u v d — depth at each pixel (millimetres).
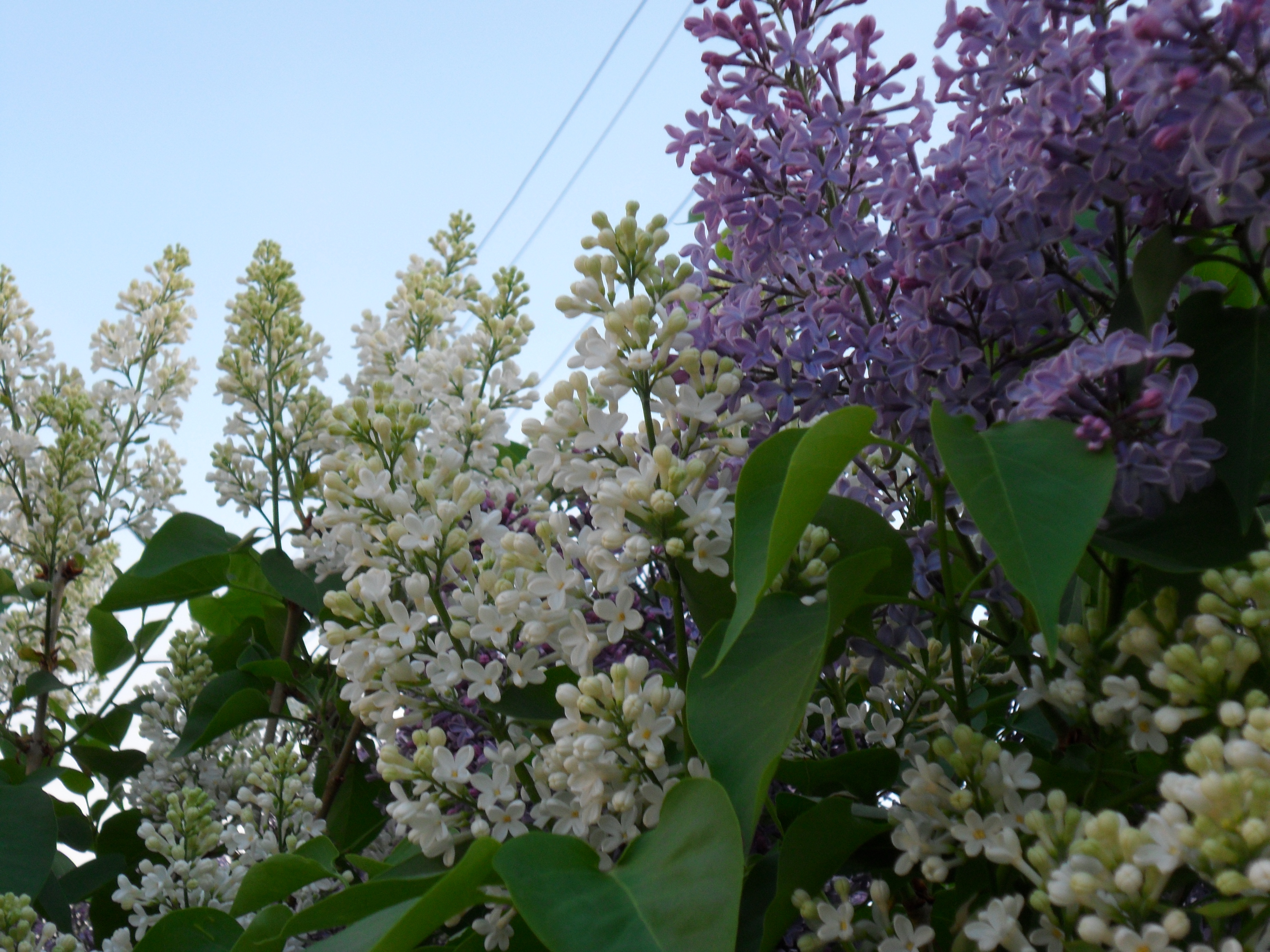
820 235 1884
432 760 1818
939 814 1552
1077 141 1491
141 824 3268
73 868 3303
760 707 1571
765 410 1956
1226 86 1299
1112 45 1367
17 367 4504
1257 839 1079
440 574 1961
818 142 1916
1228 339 1524
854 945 1630
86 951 3016
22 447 4074
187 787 3219
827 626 1562
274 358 3732
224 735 3602
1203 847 1115
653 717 1653
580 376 1830
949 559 1927
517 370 3549
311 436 3598
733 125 1957
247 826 2939
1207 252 1562
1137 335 1514
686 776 1705
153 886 2760
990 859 1454
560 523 1830
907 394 1770
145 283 4805
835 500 1855
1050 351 1778
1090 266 1820
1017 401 1599
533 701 1954
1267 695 1441
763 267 1981
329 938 1568
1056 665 1787
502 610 1802
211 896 2783
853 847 1646
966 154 1727
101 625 4023
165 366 4641
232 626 4207
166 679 3816
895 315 1911
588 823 1622
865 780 1932
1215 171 1364
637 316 1789
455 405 3029
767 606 1731
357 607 1941
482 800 1763
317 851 2334
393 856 2037
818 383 1857
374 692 1943
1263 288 1506
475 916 1977
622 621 1731
